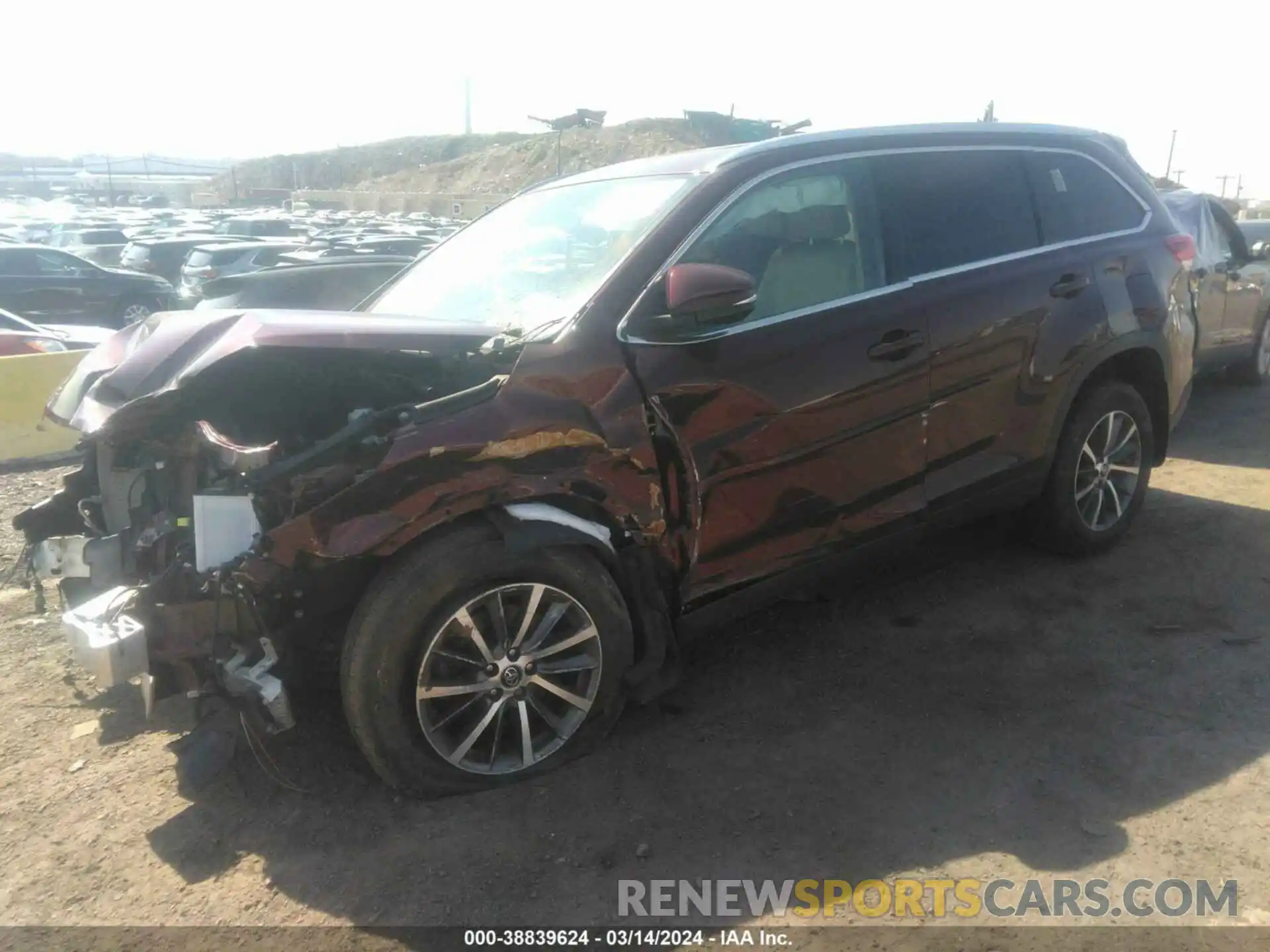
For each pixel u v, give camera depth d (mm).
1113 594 4273
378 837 2820
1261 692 3441
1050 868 2596
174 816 2961
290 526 2654
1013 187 4191
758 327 3318
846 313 3510
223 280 9164
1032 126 4414
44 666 3992
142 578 3059
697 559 3262
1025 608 4172
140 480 3393
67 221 36906
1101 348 4305
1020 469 4172
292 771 3133
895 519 3752
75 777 3201
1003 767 3055
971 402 3889
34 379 8039
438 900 2568
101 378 3121
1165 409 4797
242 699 2818
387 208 71875
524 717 3012
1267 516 5176
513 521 2846
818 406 3416
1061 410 4242
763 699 3514
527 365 2965
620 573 3135
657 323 3154
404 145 106750
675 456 3145
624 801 2947
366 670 2760
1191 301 4867
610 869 2658
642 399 3080
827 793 2953
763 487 3350
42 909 2598
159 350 3119
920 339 3672
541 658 2992
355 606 2887
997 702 3439
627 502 3064
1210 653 3725
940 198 3932
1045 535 4562
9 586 4871
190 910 2574
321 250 23016
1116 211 4574
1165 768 3018
